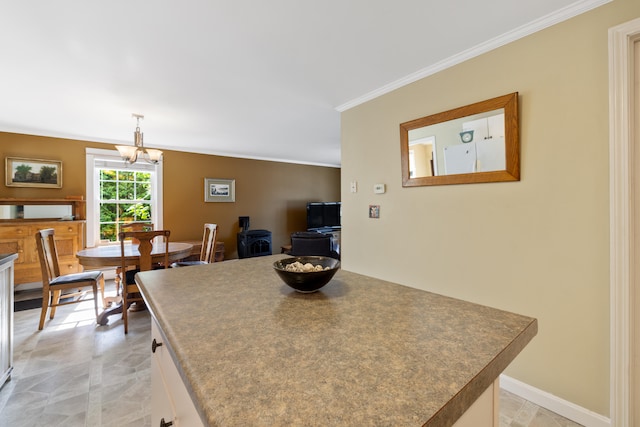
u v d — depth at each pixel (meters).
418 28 1.67
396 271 2.43
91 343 2.41
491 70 1.82
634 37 1.34
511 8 1.50
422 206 2.23
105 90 2.47
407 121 2.33
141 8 1.46
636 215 1.36
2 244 3.39
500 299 1.79
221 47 1.84
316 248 4.09
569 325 1.53
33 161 3.77
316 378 0.53
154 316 0.89
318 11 1.51
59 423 1.53
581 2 1.44
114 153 4.36
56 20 1.54
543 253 1.61
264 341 0.68
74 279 2.76
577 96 1.49
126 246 3.37
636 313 1.36
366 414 0.44
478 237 1.89
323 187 6.90
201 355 0.61
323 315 0.84
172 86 2.41
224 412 0.44
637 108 1.36
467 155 1.92
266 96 2.65
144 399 1.73
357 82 2.38
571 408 1.52
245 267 1.51
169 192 4.86
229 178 5.53
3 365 1.83
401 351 0.63
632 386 1.36
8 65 2.03
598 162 1.43
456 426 0.55
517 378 1.73
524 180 1.68
